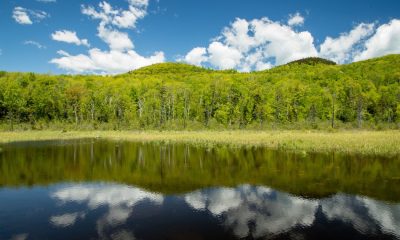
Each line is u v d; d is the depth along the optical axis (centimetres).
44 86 10025
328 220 1249
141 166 2502
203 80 11988
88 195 1659
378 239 1071
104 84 11969
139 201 1542
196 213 1352
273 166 2370
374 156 2666
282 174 2091
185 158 2873
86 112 9225
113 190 1755
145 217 1308
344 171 2136
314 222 1234
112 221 1266
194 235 1116
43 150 3538
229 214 1336
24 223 1254
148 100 9256
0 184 1914
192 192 1694
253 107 8375
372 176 1973
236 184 1855
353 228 1166
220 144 3966
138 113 9462
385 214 1305
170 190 1742
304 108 8750
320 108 8688
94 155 3133
